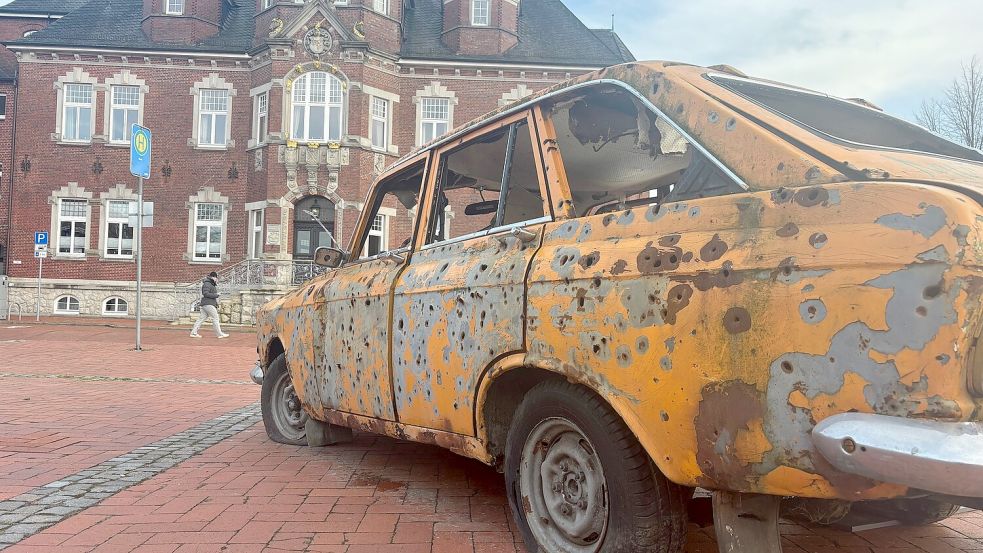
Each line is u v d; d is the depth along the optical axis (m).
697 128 2.50
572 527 2.74
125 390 9.17
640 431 2.34
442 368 3.33
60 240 26.36
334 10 24.91
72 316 25.86
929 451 1.69
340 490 4.30
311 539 3.40
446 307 3.32
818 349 1.92
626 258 2.45
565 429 2.79
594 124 3.13
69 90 26.50
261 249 24.83
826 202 2.01
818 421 1.92
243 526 3.59
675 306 2.24
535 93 3.27
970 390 1.78
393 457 5.23
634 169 3.35
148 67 26.33
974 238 1.75
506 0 26.98
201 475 4.67
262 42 25.14
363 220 4.90
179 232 26.12
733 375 2.09
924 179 1.99
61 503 3.98
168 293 25.97
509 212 3.46
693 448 2.20
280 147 24.41
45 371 11.17
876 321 1.83
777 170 2.21
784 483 2.03
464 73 26.12
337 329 4.49
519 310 2.85
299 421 5.68
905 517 3.40
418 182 4.54
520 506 2.98
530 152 3.40
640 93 2.75
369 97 24.95
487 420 3.14
